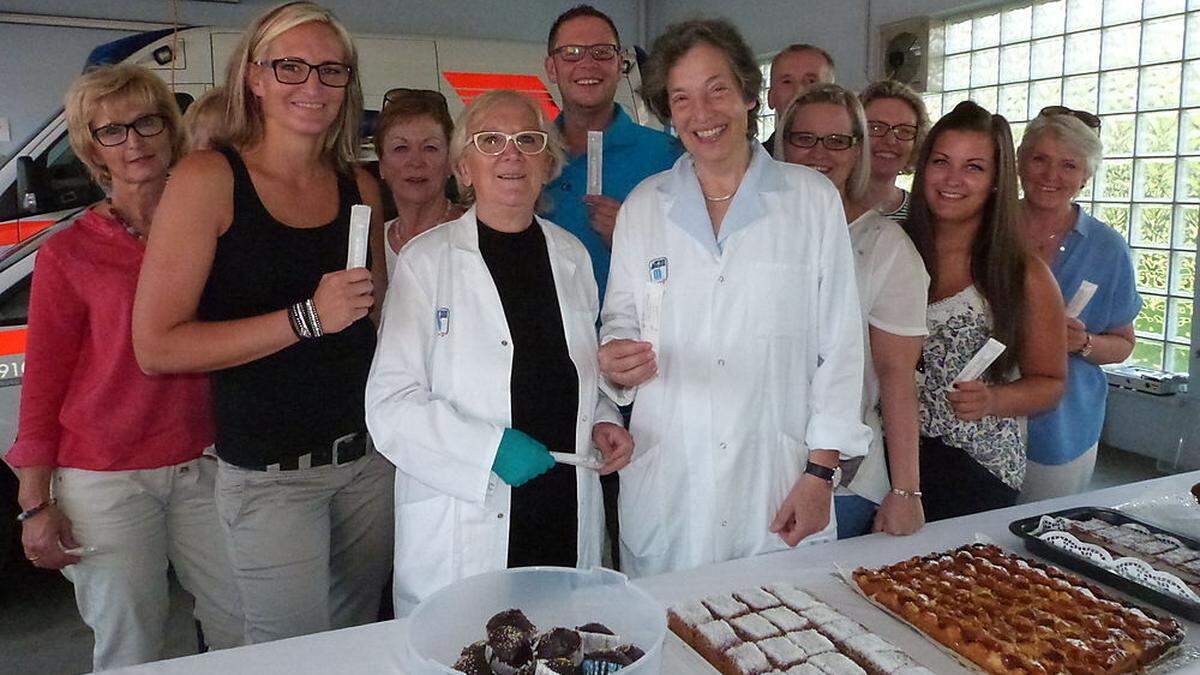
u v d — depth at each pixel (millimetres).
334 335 1591
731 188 1616
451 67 4023
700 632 1160
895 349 1690
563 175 2334
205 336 1412
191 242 1419
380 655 1141
